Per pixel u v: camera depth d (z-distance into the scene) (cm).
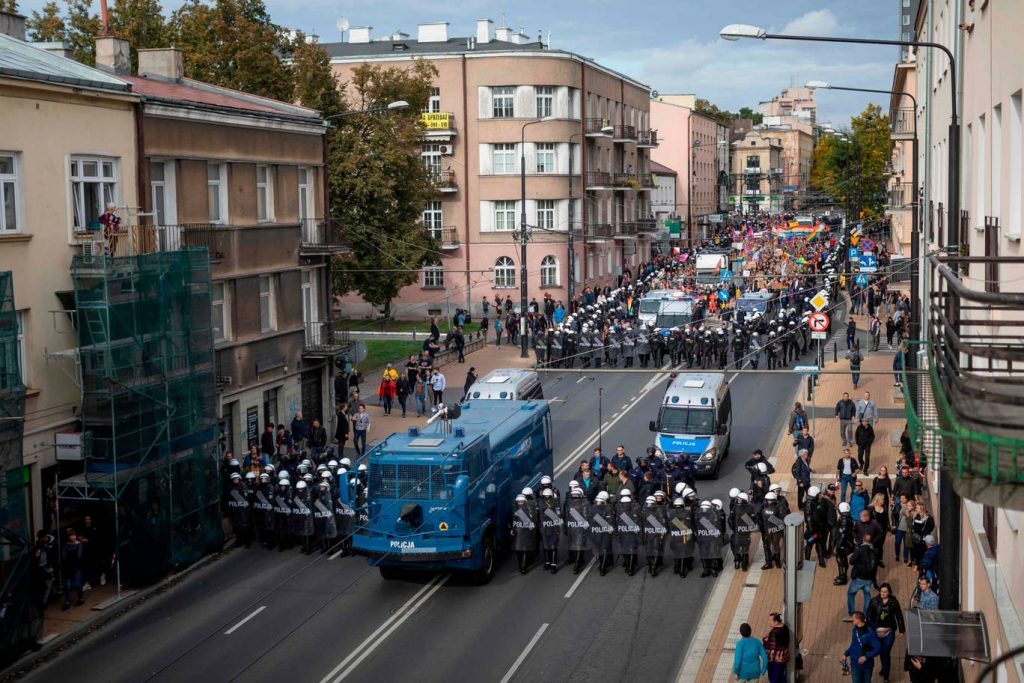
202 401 2625
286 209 3603
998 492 678
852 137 11556
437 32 8206
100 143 2605
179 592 2383
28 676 1928
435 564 2300
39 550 2155
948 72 2756
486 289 7206
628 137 8556
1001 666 1264
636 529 2391
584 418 4103
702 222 11769
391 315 7250
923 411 1080
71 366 2462
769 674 1702
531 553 2477
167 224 2916
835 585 2309
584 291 7150
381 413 4338
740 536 2430
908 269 5575
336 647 2027
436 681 1861
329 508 2597
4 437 1995
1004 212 1466
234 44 5025
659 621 2128
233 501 2705
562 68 7238
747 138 16662
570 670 1897
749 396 4497
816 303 4097
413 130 5444
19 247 2344
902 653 1920
